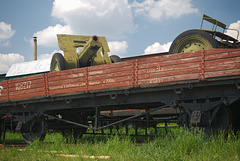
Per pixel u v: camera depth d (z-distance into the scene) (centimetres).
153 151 639
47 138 1224
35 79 998
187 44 805
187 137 653
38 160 650
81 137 1105
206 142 639
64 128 1081
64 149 779
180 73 692
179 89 708
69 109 1073
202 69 663
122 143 732
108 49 1242
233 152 572
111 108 956
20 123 1088
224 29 903
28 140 1084
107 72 813
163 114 1298
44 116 1046
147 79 739
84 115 1091
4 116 1227
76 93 873
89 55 1112
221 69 641
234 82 631
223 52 642
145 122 959
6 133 1477
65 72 909
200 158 556
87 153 686
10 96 1088
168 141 711
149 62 741
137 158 593
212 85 666
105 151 687
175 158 558
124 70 781
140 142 934
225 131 695
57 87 926
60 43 1146
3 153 793
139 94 796
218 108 680
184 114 750
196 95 703
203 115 691
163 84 714
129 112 1356
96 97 884
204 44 769
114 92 805
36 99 1010
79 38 1203
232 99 654
